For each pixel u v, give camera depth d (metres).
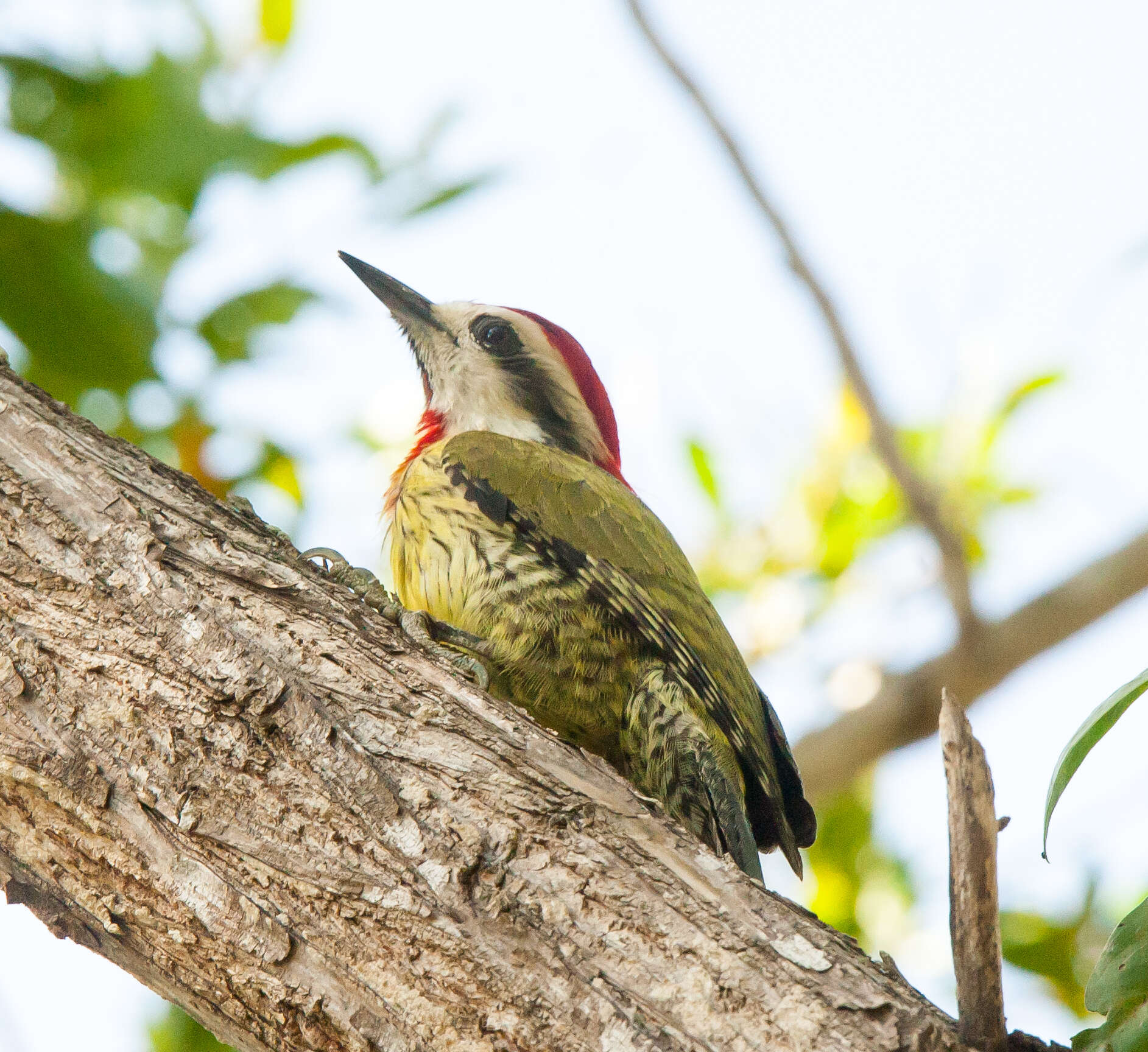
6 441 6.86
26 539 6.61
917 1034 5.42
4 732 6.28
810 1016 5.47
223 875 5.99
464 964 5.69
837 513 17.00
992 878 5.53
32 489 6.73
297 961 5.83
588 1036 5.50
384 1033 5.68
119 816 6.14
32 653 6.37
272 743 6.19
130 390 12.48
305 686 6.34
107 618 6.46
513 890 5.84
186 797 6.10
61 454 6.88
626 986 5.60
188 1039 12.66
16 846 6.29
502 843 5.95
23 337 12.08
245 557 6.80
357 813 6.04
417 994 5.68
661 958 5.67
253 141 13.47
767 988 5.57
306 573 6.94
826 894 15.55
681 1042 5.44
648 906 5.82
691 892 5.91
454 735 6.32
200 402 13.23
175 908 6.02
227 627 6.44
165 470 7.14
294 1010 5.82
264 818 6.05
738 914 5.85
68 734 6.25
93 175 13.31
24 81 13.17
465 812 6.04
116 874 6.12
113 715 6.25
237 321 13.38
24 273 11.88
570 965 5.66
